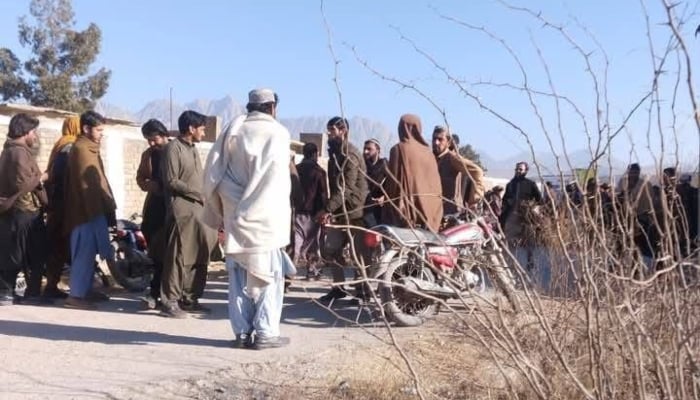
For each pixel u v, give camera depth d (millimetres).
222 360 5477
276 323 5871
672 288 3191
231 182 5707
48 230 7789
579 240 3387
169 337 6191
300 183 9211
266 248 5602
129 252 8609
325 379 5012
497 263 3949
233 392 4781
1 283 7391
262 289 5758
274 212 5621
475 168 7281
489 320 3656
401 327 6504
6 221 7340
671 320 3266
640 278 3395
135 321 6820
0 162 7258
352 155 7617
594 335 3426
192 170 7062
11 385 4723
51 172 7801
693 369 3160
